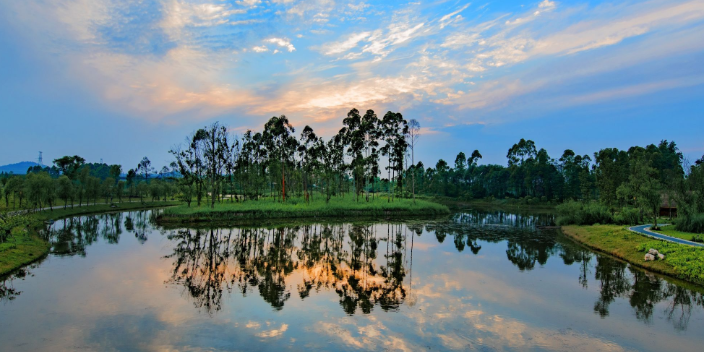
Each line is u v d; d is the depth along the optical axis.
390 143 70.75
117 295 16.72
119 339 12.01
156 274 20.70
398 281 19.77
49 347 11.34
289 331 12.85
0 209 35.88
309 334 12.60
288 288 18.27
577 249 30.39
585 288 18.56
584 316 14.64
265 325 13.39
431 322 13.84
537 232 41.38
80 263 23.23
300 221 49.00
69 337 12.10
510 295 17.33
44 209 53.09
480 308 15.50
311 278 20.33
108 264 23.08
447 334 12.73
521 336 12.66
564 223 46.19
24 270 21.22
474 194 117.06
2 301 15.70
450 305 15.84
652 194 33.88
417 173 146.12
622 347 11.92
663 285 19.14
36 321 13.48
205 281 19.42
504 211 78.88
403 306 15.66
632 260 24.42
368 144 69.38
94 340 11.90
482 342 12.13
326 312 14.84
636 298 16.97
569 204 48.66
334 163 72.00
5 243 24.69
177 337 12.21
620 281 19.89
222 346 11.57
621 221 41.19
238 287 18.34
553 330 13.22
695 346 12.03
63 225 44.12
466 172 131.38
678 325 13.76
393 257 26.44
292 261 24.83
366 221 50.44
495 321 14.03
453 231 41.56
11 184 49.91
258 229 41.50
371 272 21.81
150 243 31.67
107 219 51.78
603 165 55.41
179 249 28.95
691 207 33.03
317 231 40.56
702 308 15.63
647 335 12.87
